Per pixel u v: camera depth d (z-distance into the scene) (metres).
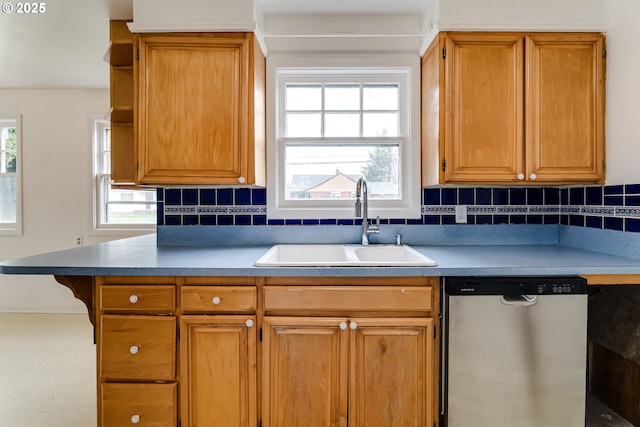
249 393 1.49
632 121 1.64
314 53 2.14
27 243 3.58
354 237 2.15
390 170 2.27
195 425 1.49
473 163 1.80
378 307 1.47
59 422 1.85
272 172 2.15
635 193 1.61
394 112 2.24
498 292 1.42
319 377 1.49
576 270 1.45
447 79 1.79
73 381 2.27
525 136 1.78
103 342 1.48
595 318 1.98
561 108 1.79
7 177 3.66
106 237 3.58
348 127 2.27
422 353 1.48
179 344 1.49
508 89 1.79
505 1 1.81
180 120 1.80
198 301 1.48
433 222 2.16
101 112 3.53
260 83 1.98
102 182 3.64
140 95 1.79
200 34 1.80
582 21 1.79
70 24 2.23
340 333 1.48
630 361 1.77
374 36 2.05
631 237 1.63
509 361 1.43
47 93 3.52
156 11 1.81
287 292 1.47
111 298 1.48
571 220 2.05
